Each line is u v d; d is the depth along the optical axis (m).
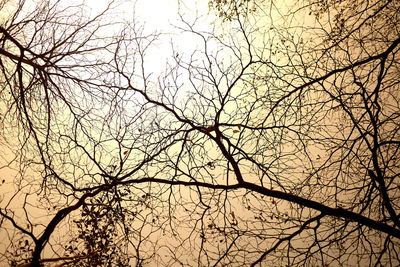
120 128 6.56
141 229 6.04
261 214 6.02
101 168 6.21
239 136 6.08
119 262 5.87
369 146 5.29
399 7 5.92
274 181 6.12
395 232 5.18
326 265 5.79
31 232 5.20
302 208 5.96
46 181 6.14
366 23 6.24
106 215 5.91
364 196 5.77
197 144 6.10
